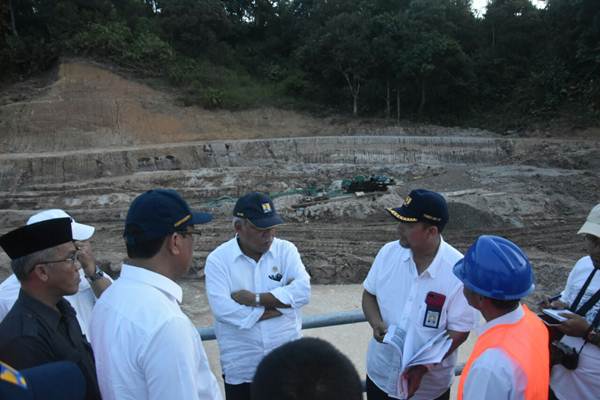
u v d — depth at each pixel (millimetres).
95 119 32906
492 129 40125
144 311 2127
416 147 31734
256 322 3605
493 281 2303
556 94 39969
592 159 24500
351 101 43125
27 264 2396
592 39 38938
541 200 17344
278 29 52656
